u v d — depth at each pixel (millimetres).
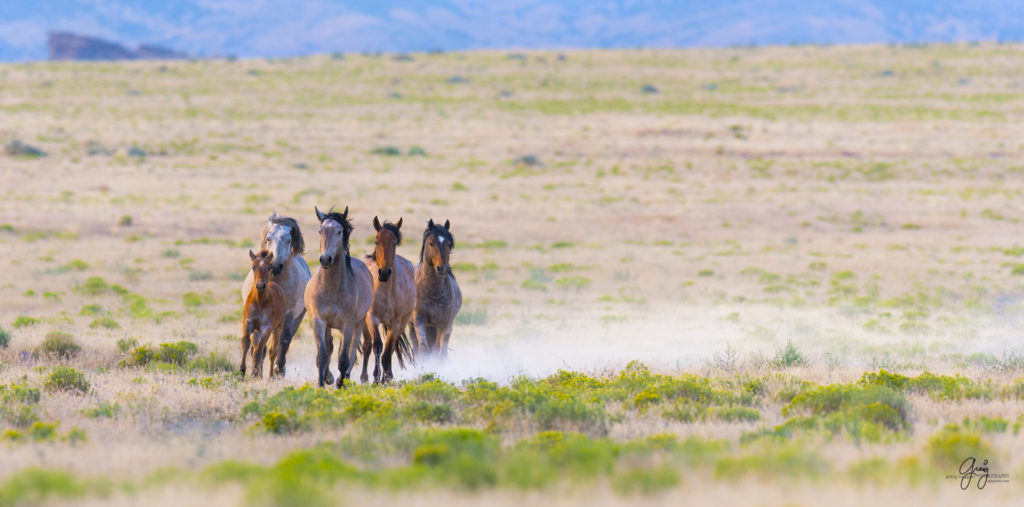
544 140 81312
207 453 7457
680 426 8758
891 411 8812
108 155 68188
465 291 26938
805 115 101125
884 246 39844
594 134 84938
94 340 16438
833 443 7527
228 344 16359
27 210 44719
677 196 55312
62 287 27234
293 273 13594
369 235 41781
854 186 59281
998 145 75438
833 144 76500
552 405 8945
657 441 7527
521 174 64750
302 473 6008
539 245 40219
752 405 10367
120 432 8477
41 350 14836
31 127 82625
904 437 7957
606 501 5582
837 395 9617
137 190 53812
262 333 12766
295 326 13992
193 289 27406
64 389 11023
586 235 43656
